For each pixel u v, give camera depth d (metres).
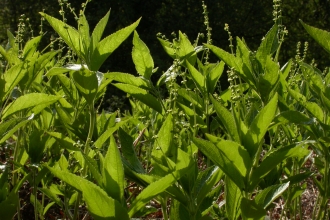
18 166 2.65
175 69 2.55
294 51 15.17
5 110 2.25
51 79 3.31
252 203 1.86
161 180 1.76
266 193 1.96
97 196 1.64
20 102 2.23
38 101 2.26
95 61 2.37
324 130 2.45
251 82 2.28
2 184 2.21
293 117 2.21
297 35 15.98
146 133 3.25
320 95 2.53
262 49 2.34
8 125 2.17
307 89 3.12
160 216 3.57
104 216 1.68
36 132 2.56
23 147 2.79
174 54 3.04
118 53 15.48
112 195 1.76
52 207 3.59
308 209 3.75
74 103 2.94
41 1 16.36
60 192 2.65
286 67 2.63
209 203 2.18
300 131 3.15
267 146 3.26
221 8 16.91
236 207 2.06
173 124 2.19
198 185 2.07
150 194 1.81
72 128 2.66
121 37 2.34
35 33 15.64
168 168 1.99
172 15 16.77
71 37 2.38
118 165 1.75
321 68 13.23
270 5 17.12
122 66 15.62
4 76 2.29
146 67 2.75
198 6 16.86
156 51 15.36
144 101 2.70
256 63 2.34
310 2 17.88
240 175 1.93
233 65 2.30
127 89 2.66
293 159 2.89
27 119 2.22
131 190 3.26
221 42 16.92
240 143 1.94
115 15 16.33
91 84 2.25
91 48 2.37
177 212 2.13
